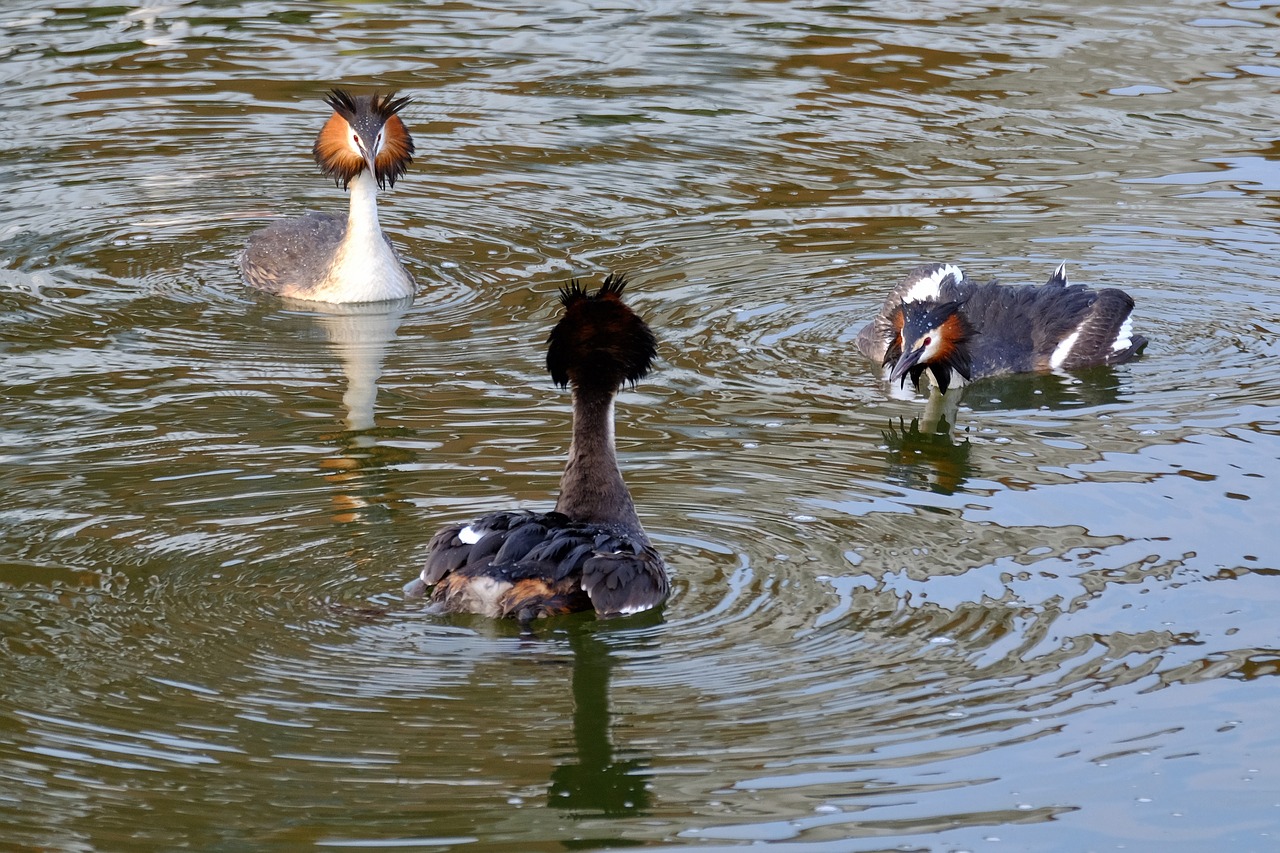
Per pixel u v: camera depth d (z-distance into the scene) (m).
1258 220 20.81
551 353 11.84
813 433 14.93
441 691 10.20
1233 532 12.73
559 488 13.14
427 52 27.22
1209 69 26.38
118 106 24.69
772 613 11.20
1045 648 10.86
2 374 15.95
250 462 13.80
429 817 9.07
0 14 28.94
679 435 14.71
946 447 14.70
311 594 11.30
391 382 15.94
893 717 10.04
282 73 26.11
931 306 16.41
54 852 8.66
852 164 22.78
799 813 9.13
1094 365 17.23
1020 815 9.19
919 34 28.19
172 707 9.97
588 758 9.55
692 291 18.70
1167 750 9.80
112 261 19.55
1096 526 12.84
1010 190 21.84
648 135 23.78
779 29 28.50
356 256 18.41
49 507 12.76
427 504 12.85
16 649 10.54
